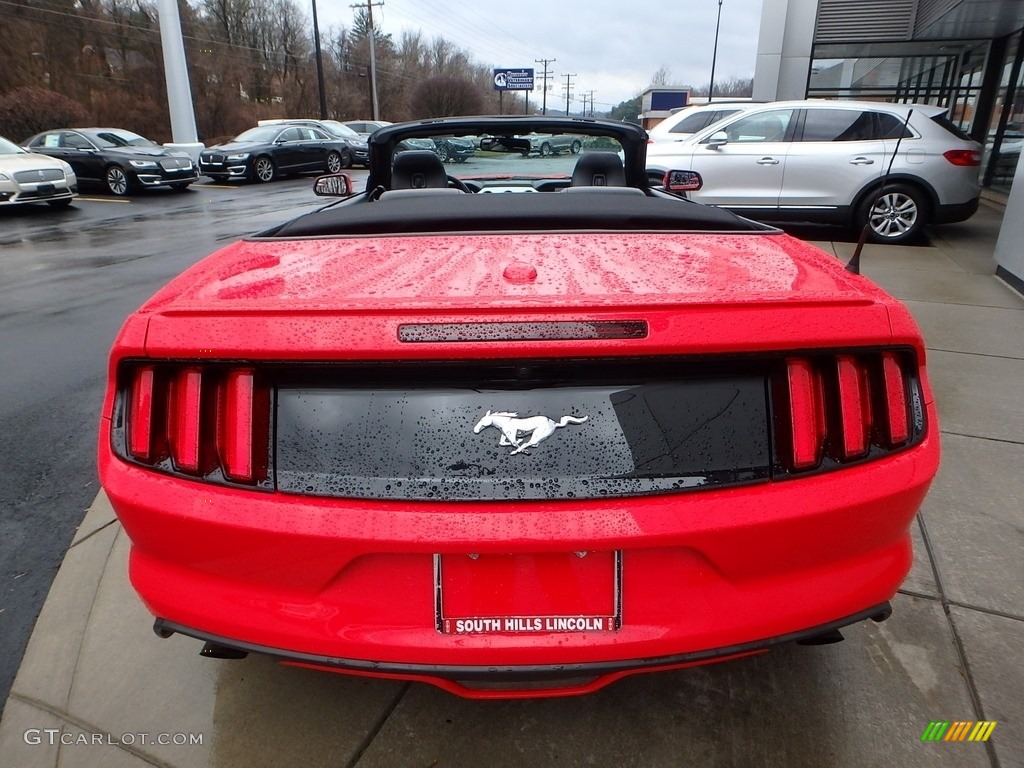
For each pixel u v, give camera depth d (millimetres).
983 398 3574
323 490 1271
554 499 1254
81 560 2412
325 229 1960
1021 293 5418
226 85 44938
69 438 3396
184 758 1644
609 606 1314
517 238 1836
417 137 3410
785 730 1693
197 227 10578
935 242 7758
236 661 1938
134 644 2010
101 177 14883
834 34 13117
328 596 1315
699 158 7859
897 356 1378
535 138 3424
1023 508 2596
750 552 1299
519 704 1780
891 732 1683
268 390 1298
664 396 1294
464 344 1226
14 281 6922
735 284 1434
